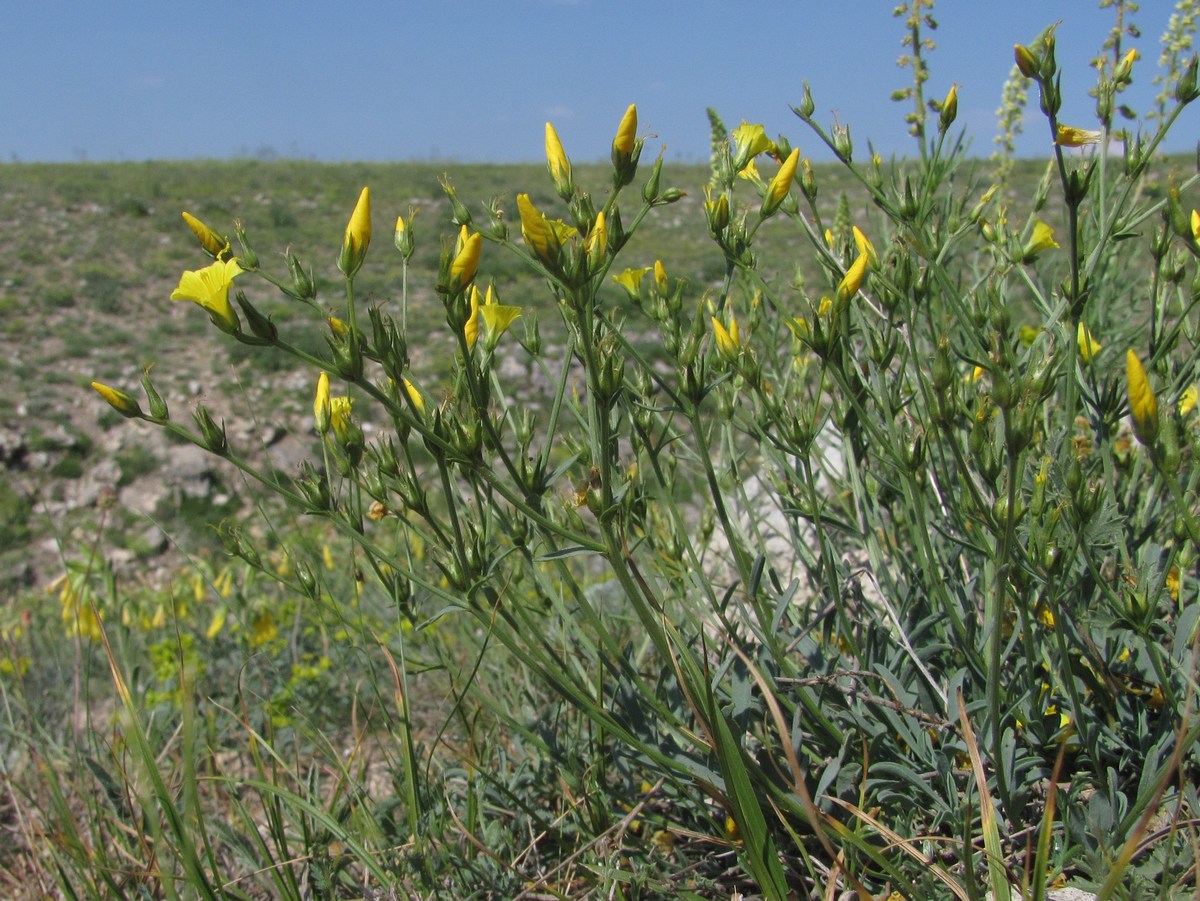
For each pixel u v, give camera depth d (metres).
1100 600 0.47
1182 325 0.49
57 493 2.68
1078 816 0.44
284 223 5.89
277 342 0.38
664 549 0.57
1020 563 0.41
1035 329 0.63
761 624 0.45
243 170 7.67
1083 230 0.56
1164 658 0.46
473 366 0.40
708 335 0.49
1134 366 0.34
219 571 1.30
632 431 0.51
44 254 4.89
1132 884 0.39
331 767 0.72
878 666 0.47
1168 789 0.45
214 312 0.37
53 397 3.11
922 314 0.67
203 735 0.77
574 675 0.54
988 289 0.46
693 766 0.45
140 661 1.00
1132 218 0.47
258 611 1.01
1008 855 0.43
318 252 5.23
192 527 2.47
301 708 0.66
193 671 0.85
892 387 0.53
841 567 0.58
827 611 0.51
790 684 0.48
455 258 0.39
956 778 0.47
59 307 4.16
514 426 0.44
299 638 1.08
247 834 0.63
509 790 0.55
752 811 0.40
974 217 0.52
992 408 0.45
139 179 6.78
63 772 0.73
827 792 0.48
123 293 4.39
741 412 0.58
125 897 0.53
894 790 0.48
